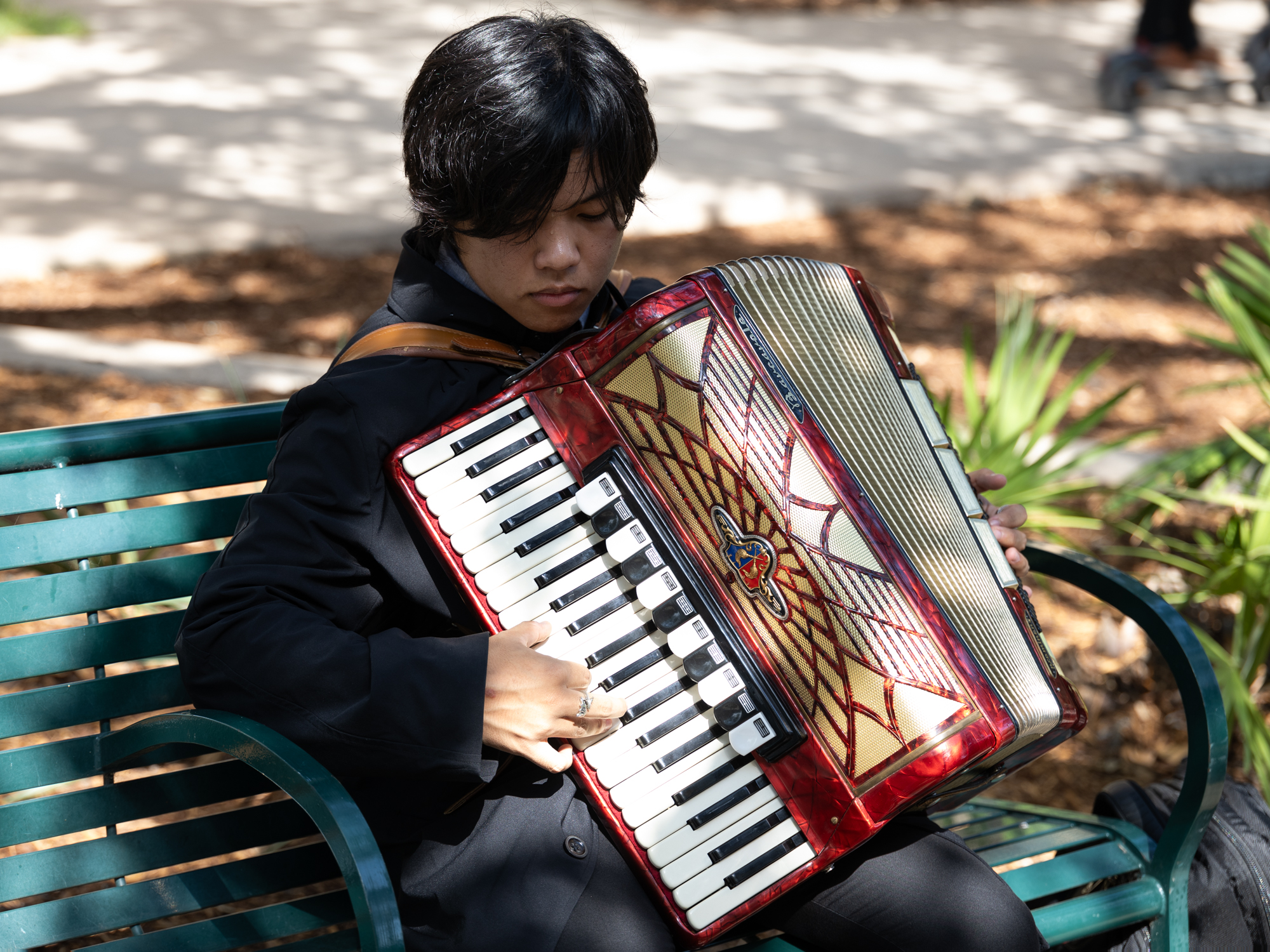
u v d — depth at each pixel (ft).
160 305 17.97
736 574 5.25
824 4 47.88
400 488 5.37
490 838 5.43
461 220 5.63
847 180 25.22
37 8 39.47
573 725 5.13
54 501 6.01
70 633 6.00
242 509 6.42
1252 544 9.86
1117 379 17.76
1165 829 6.56
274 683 5.12
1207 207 25.64
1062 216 24.90
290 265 19.92
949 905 5.39
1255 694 10.50
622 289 7.04
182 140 26.27
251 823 6.13
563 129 5.35
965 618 5.37
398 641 5.19
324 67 34.22
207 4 42.75
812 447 5.35
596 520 5.29
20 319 16.92
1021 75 36.81
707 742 5.21
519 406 5.47
